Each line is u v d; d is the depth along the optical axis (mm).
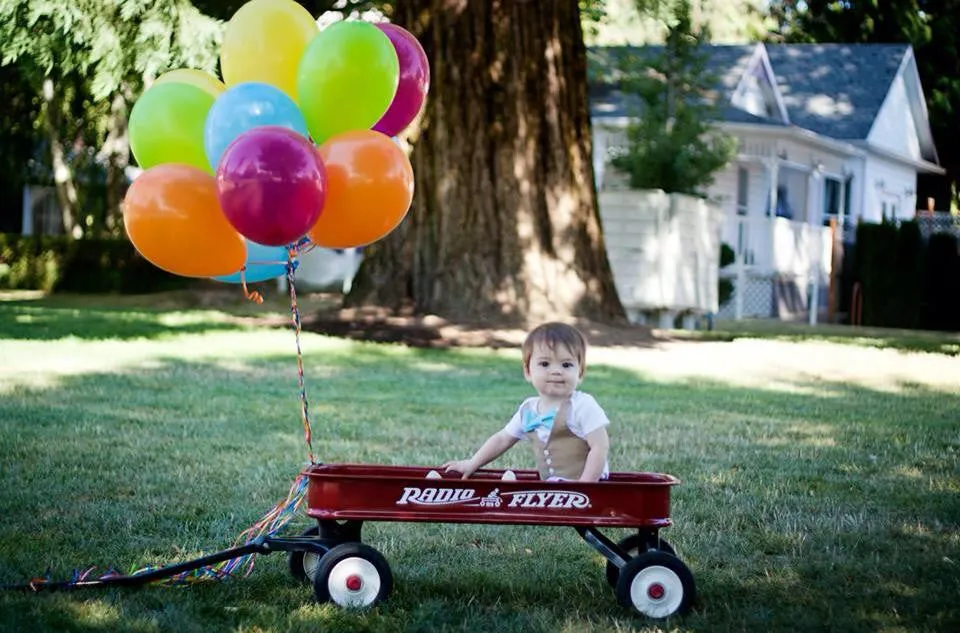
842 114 31969
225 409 8672
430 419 8414
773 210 26266
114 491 5809
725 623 3893
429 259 15094
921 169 36312
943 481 6539
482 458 4574
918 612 4047
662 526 4172
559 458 4500
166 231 4418
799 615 3982
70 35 15422
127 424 7812
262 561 4711
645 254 19250
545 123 15125
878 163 33125
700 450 7402
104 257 26203
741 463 6977
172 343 13719
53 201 31953
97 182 28562
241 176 4227
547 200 15125
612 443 7566
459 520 4105
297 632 3697
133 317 17781
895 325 23672
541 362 4484
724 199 26422
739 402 9867
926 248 23641
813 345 15836
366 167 4617
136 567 4441
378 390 10055
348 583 4074
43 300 23188
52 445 6957
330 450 7059
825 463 7047
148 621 3756
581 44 15602
